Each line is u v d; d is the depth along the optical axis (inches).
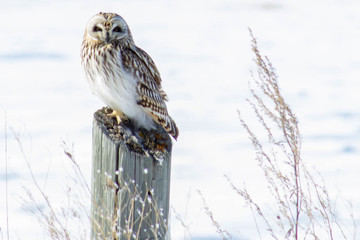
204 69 1014.4
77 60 1047.6
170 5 1713.8
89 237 215.6
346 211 341.7
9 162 499.2
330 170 503.5
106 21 269.3
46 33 1261.1
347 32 1392.7
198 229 342.3
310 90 889.5
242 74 983.0
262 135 622.5
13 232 330.6
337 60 1119.6
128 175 202.5
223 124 685.9
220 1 1780.3
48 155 528.7
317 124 698.2
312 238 276.5
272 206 355.6
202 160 544.7
